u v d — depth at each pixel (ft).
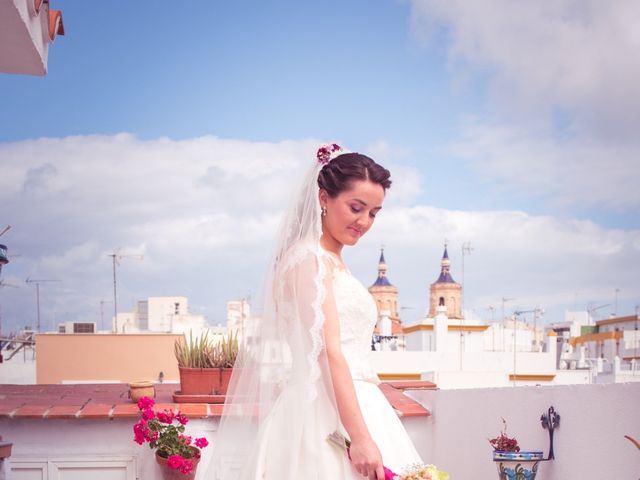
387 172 8.68
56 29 16.01
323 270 8.16
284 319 8.48
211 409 19.43
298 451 8.08
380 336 126.31
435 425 20.07
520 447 14.82
